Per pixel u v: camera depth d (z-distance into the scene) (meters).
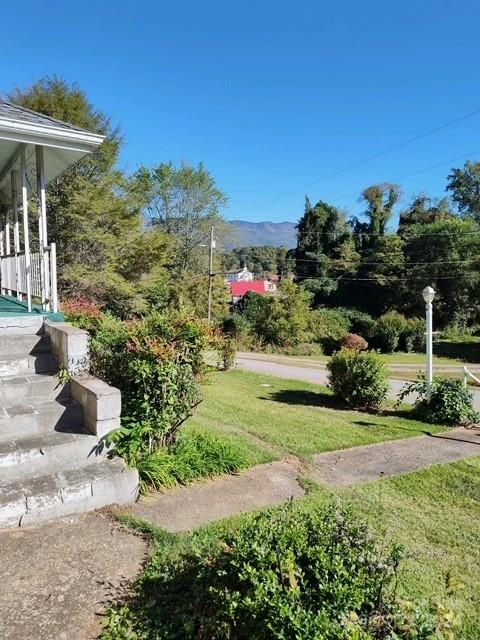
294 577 1.73
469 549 3.13
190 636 1.93
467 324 32.69
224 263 40.88
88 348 4.19
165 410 3.95
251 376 12.50
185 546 2.72
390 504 3.86
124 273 19.27
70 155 5.82
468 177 37.66
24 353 4.47
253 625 1.67
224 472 4.20
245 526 2.14
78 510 3.11
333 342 25.78
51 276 5.34
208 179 33.62
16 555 2.58
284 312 26.08
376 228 39.50
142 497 3.50
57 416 3.63
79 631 2.01
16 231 7.28
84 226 17.59
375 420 7.30
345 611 1.63
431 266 31.97
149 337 4.07
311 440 5.69
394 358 24.00
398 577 2.20
